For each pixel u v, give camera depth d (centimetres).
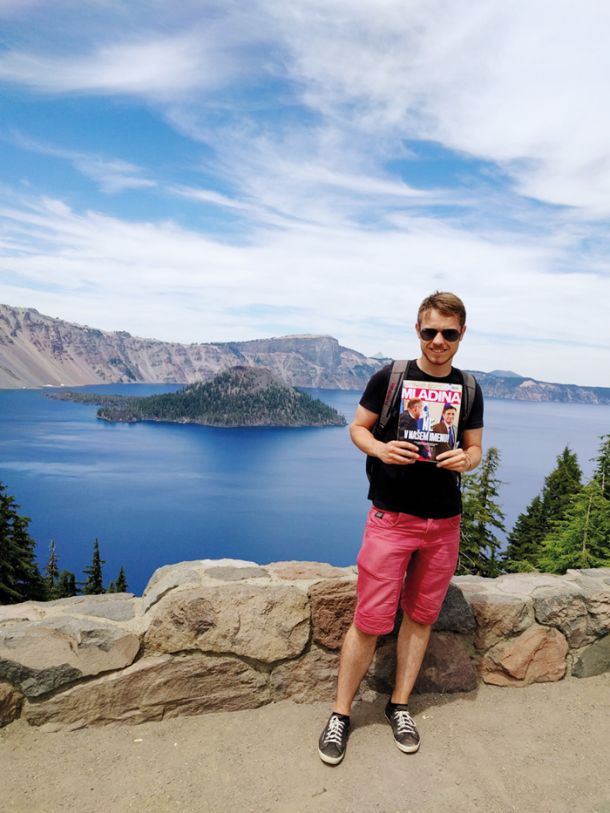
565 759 318
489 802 281
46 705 309
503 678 392
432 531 312
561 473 3806
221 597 343
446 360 304
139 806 267
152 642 331
